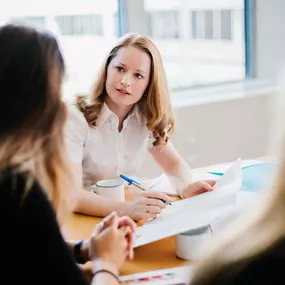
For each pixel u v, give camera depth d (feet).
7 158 3.26
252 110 10.57
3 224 3.19
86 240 4.50
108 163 6.36
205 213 4.88
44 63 3.33
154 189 6.19
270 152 2.69
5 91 3.25
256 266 2.54
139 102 6.48
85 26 9.07
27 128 3.26
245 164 6.64
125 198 5.93
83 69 9.06
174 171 6.59
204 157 10.15
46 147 3.41
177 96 10.29
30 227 3.21
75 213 5.48
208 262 2.68
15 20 3.63
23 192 3.22
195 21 10.43
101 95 6.27
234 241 2.66
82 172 6.28
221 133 10.27
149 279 4.11
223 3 10.75
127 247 4.33
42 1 8.65
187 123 9.80
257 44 11.27
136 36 6.22
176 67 10.39
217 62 10.92
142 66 6.06
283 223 2.54
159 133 6.57
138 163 6.69
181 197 5.89
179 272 4.23
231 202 5.06
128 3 9.56
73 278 3.30
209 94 10.55
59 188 3.59
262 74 11.37
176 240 4.51
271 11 11.00
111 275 4.02
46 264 3.23
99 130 6.26
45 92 3.31
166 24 10.08
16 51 3.30
